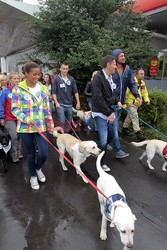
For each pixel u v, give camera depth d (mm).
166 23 12641
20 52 18344
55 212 3371
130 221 2203
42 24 8766
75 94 5781
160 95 6902
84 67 8211
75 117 6738
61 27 8750
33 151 3754
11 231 3002
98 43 8086
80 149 4020
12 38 16203
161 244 2803
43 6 9352
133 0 9570
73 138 4512
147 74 11789
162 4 10297
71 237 2896
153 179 4297
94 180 4273
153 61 11523
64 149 4574
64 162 5051
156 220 3217
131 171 4594
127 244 2160
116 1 9164
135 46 8023
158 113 7039
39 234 2949
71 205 3535
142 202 3619
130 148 5801
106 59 3861
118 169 4676
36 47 10094
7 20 13609
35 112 3568
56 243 2805
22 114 3455
